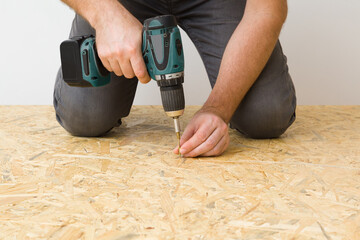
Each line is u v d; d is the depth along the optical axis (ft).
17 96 8.29
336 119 6.31
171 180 3.59
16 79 8.20
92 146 4.78
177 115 3.94
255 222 2.77
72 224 2.76
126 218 2.85
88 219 2.83
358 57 7.55
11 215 2.89
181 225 2.74
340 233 2.61
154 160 4.19
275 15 4.40
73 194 3.28
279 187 3.41
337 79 7.67
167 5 5.38
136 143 4.92
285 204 3.06
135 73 3.81
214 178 3.64
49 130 5.68
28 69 8.13
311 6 7.38
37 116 6.77
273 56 4.93
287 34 7.53
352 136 5.18
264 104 4.83
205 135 4.08
